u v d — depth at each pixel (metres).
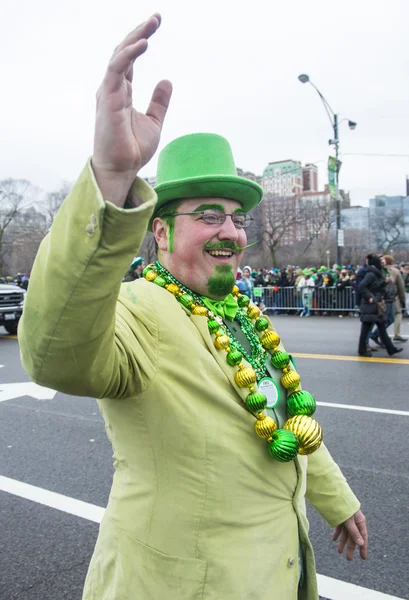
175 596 1.13
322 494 1.58
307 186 98.38
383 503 3.15
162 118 0.96
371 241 58.88
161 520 1.14
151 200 0.87
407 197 73.50
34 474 3.75
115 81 0.83
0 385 6.58
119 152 0.85
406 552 2.66
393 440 4.21
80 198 0.86
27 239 54.38
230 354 1.25
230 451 1.15
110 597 1.22
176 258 1.35
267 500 1.23
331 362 7.52
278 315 15.08
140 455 1.17
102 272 0.86
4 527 3.02
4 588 2.48
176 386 1.13
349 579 2.47
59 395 5.97
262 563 1.18
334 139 17.17
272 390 1.39
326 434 4.40
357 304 8.02
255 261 46.75
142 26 0.83
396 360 7.57
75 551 2.77
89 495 3.40
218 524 1.14
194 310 1.28
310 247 49.53
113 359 0.98
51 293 0.87
